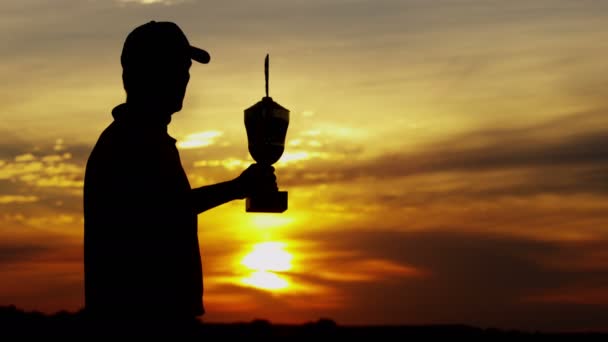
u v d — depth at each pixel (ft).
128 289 14.20
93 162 14.70
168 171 14.70
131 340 14.06
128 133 14.66
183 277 14.55
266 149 16.02
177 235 14.57
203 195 15.28
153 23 15.10
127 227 14.33
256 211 15.83
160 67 14.74
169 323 14.28
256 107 16.12
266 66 16.35
